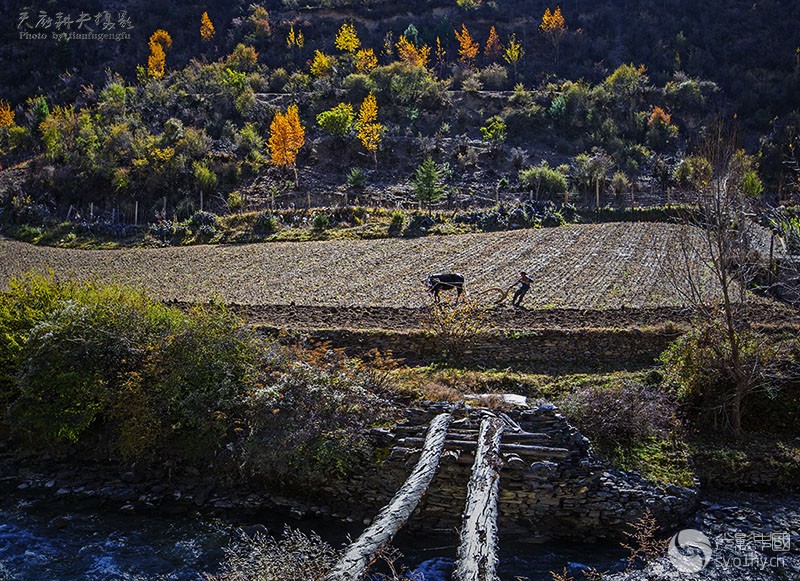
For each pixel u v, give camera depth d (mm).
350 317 25719
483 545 10102
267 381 18531
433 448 14812
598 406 17969
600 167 62719
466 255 38094
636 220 51719
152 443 18047
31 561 13656
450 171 64688
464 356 22938
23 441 20172
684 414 19344
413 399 18875
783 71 99312
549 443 16188
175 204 59219
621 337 22609
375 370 19891
